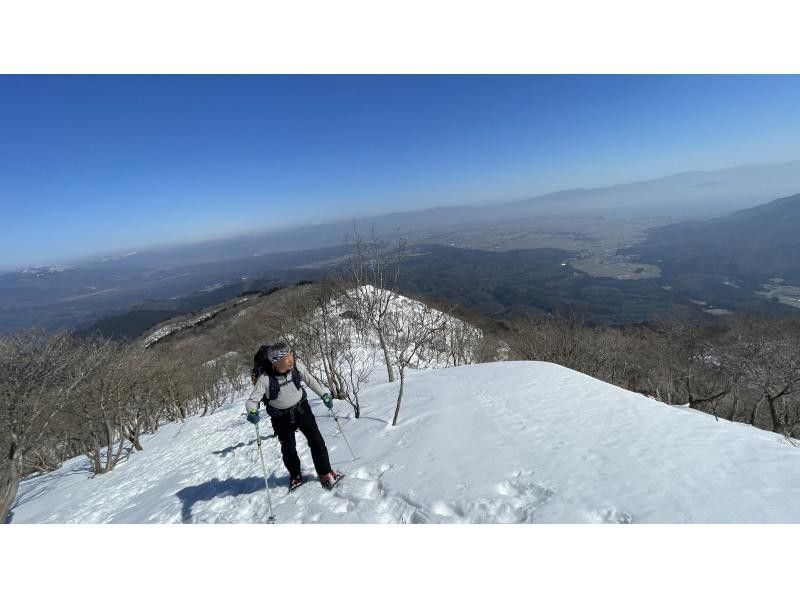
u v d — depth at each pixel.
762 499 3.66
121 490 9.31
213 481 7.13
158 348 30.61
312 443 5.35
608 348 24.73
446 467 5.14
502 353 25.11
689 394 22.06
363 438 6.81
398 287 16.92
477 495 4.44
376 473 5.48
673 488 3.97
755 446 4.58
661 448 4.75
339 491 5.19
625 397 6.73
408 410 7.70
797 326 23.83
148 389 17.55
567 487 4.30
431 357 19.56
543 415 6.34
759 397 20.48
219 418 15.66
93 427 13.72
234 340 29.50
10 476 10.60
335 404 9.87
